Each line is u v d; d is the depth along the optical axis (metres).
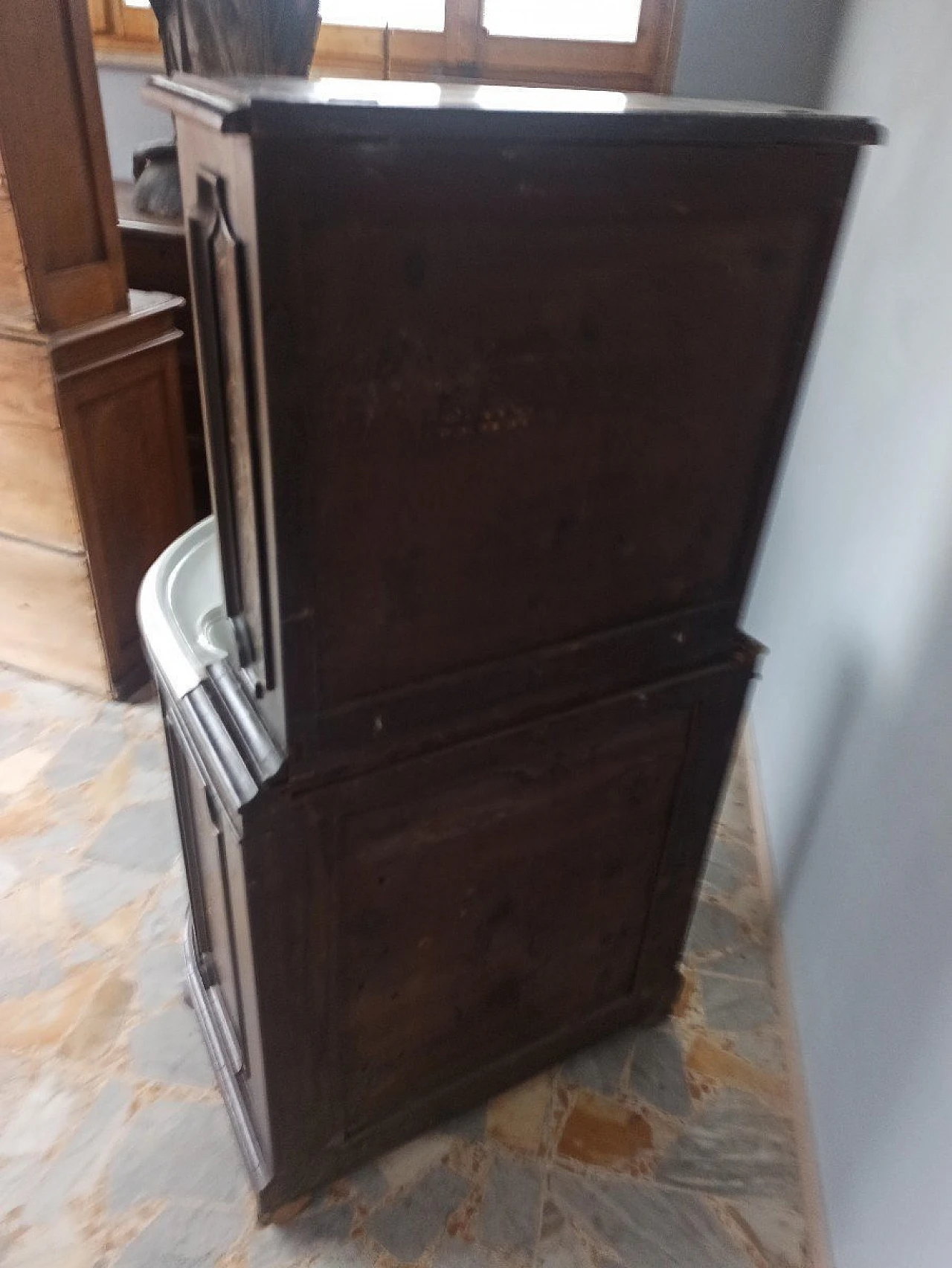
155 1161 1.25
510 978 1.21
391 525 0.80
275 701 0.86
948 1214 0.88
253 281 0.65
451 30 2.59
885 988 1.12
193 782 1.08
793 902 1.55
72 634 2.05
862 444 1.54
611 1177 1.26
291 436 0.71
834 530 1.63
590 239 0.77
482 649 0.93
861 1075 1.15
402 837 0.98
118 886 1.65
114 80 2.74
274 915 0.93
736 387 0.93
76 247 1.77
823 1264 1.15
